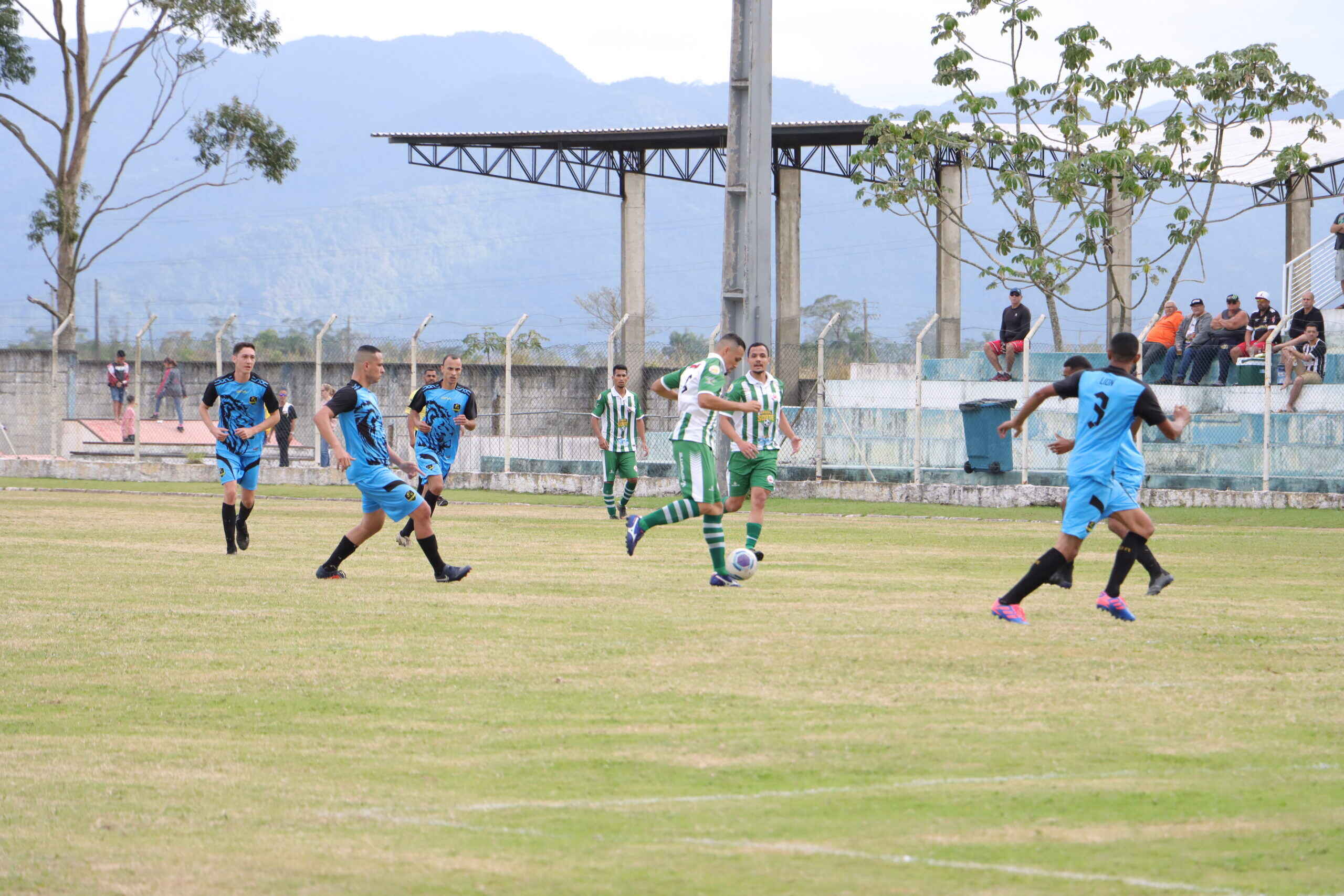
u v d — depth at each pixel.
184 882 10.91
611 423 54.97
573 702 17.58
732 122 63.09
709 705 17.34
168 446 100.12
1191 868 11.05
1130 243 102.31
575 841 11.87
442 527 49.28
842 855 11.41
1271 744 15.19
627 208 139.62
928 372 81.31
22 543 40.59
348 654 21.16
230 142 116.31
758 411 29.55
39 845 11.88
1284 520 53.50
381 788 13.63
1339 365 71.56
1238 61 78.44
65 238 112.31
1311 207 108.44
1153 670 19.66
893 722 16.30
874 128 82.50
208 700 17.84
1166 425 24.62
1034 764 14.32
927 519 55.09
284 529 46.75
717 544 30.42
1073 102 79.94
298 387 108.50
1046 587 30.19
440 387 43.22
